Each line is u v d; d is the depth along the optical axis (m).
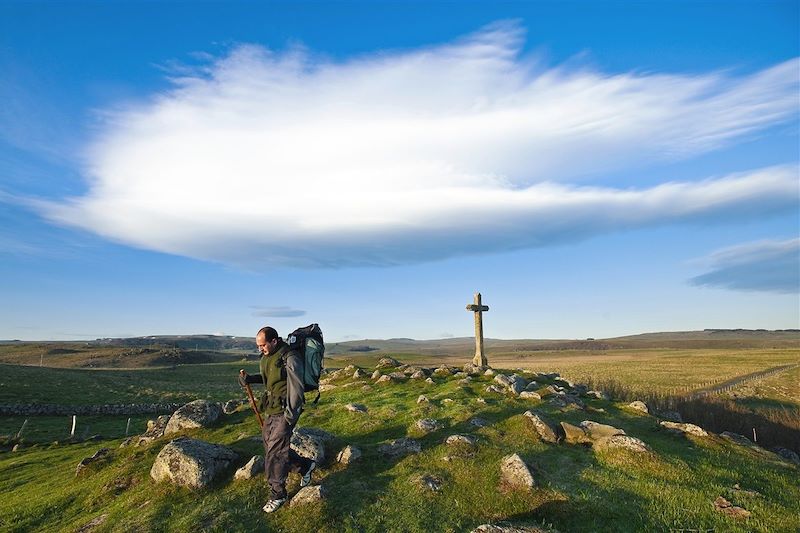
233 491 10.23
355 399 19.03
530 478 10.30
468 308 25.94
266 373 9.46
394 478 10.71
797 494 10.41
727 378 80.06
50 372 74.25
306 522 8.84
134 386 69.56
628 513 9.26
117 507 10.32
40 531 10.21
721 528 8.73
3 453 25.81
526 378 22.30
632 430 14.64
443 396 18.00
